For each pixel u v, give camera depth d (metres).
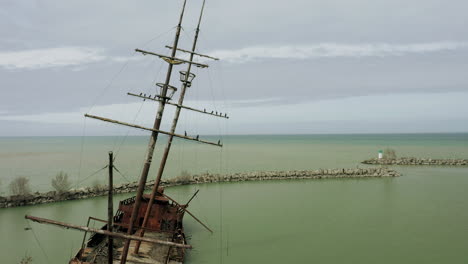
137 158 97.25
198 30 26.05
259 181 58.62
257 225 32.53
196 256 24.69
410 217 34.91
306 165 82.25
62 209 37.53
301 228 31.44
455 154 108.75
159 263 20.47
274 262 23.62
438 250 25.75
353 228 31.42
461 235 29.09
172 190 50.75
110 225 14.48
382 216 35.47
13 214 34.88
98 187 45.50
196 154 118.06
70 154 111.56
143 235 23.30
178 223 27.48
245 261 23.73
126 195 45.97
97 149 140.00
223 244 27.16
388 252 25.41
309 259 24.08
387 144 183.00
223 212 37.50
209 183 56.56
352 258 24.38
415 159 83.88
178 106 23.05
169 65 21.06
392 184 54.97
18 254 24.16
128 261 20.28
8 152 122.62
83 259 20.22
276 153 122.50
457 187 51.50
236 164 84.62
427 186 52.72
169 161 91.75
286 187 53.19
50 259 23.31
